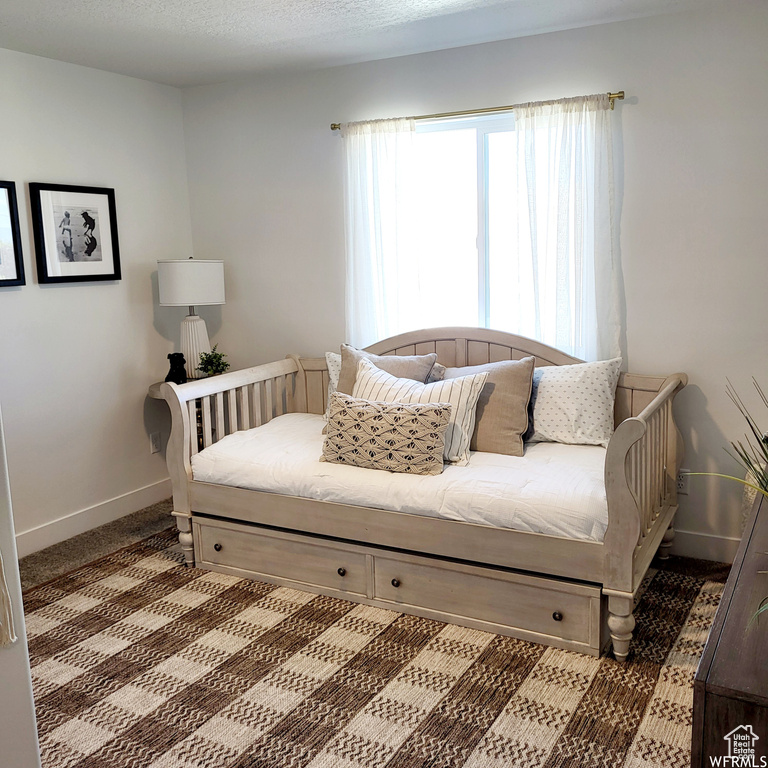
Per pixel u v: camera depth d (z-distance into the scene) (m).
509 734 2.17
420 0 2.83
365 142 3.69
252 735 2.19
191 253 4.43
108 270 3.88
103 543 3.72
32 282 3.52
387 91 3.69
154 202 4.16
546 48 3.30
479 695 2.36
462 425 3.04
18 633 1.51
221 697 2.39
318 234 4.01
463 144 3.65
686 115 3.08
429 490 2.78
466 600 2.79
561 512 2.54
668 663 2.52
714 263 3.12
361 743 2.14
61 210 3.61
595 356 3.38
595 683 2.41
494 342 3.54
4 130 3.36
